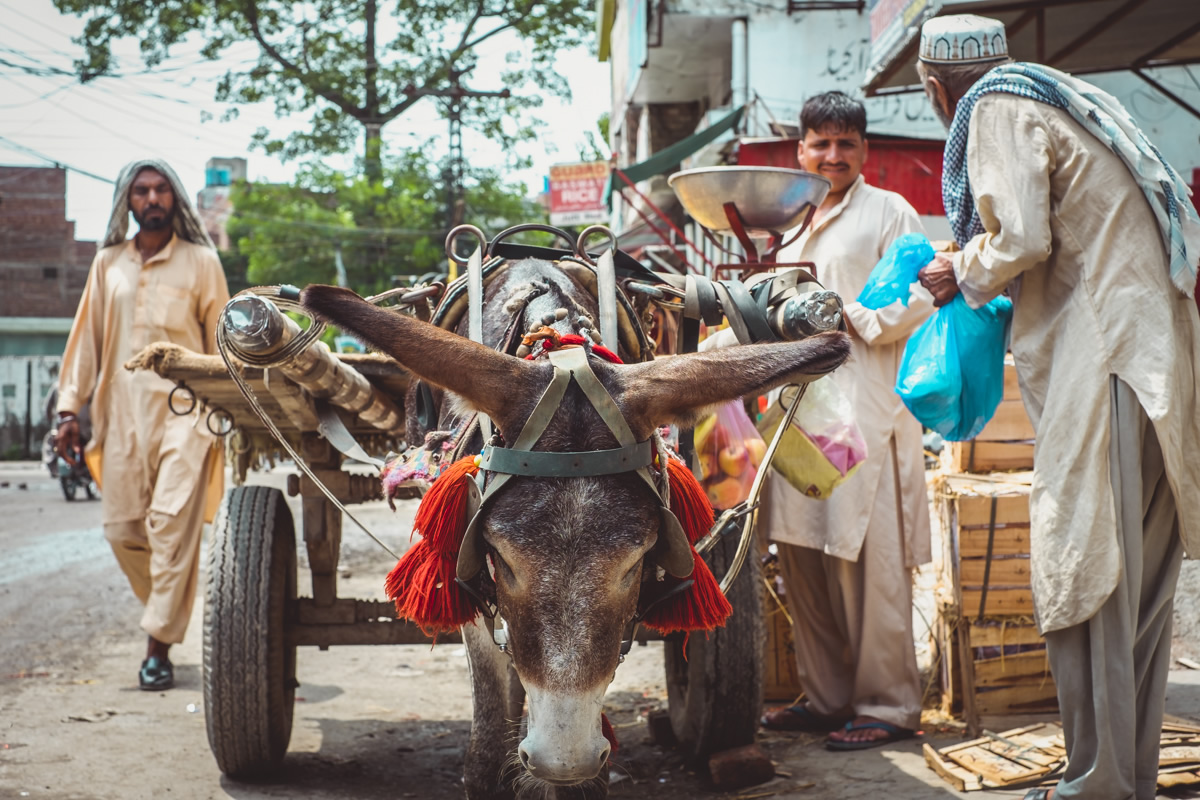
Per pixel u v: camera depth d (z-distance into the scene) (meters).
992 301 3.41
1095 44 7.16
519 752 2.05
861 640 4.02
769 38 12.48
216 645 3.59
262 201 30.55
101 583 7.98
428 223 30.56
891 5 7.36
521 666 2.05
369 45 31.39
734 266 3.59
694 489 2.46
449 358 2.21
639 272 3.32
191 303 5.22
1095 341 2.92
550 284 2.86
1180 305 3.00
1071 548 2.89
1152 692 3.03
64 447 5.21
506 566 2.11
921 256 3.40
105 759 3.96
